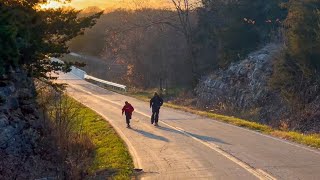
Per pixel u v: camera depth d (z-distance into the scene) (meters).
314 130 24.78
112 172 12.66
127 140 18.14
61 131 16.50
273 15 41.06
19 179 11.66
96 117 26.28
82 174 12.71
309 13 28.67
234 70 38.75
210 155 14.47
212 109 37.47
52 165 13.51
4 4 12.61
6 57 12.66
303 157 13.77
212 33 46.59
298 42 28.75
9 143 12.85
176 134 19.36
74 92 43.25
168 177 11.68
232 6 43.00
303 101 28.31
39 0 14.72
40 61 15.78
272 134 19.00
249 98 34.28
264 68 35.00
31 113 15.84
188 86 50.44
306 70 28.72
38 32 14.34
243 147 15.77
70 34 15.50
